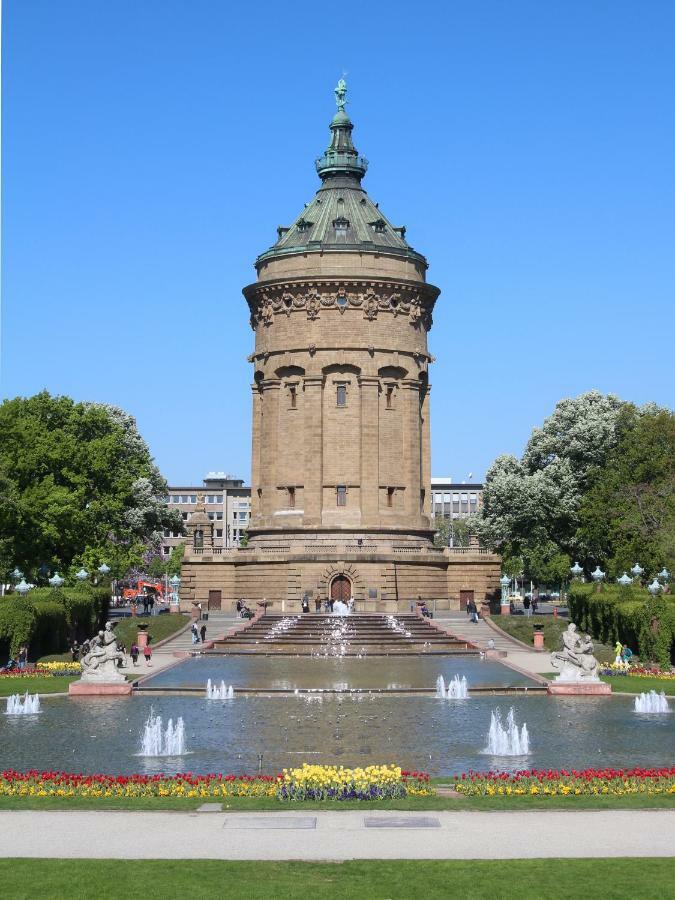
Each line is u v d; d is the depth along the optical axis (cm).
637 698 5228
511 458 11719
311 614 9688
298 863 2305
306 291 11419
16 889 2114
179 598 11369
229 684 5975
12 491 8788
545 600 18725
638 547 9431
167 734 4041
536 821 2664
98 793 2983
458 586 11356
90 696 5572
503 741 3966
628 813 2747
